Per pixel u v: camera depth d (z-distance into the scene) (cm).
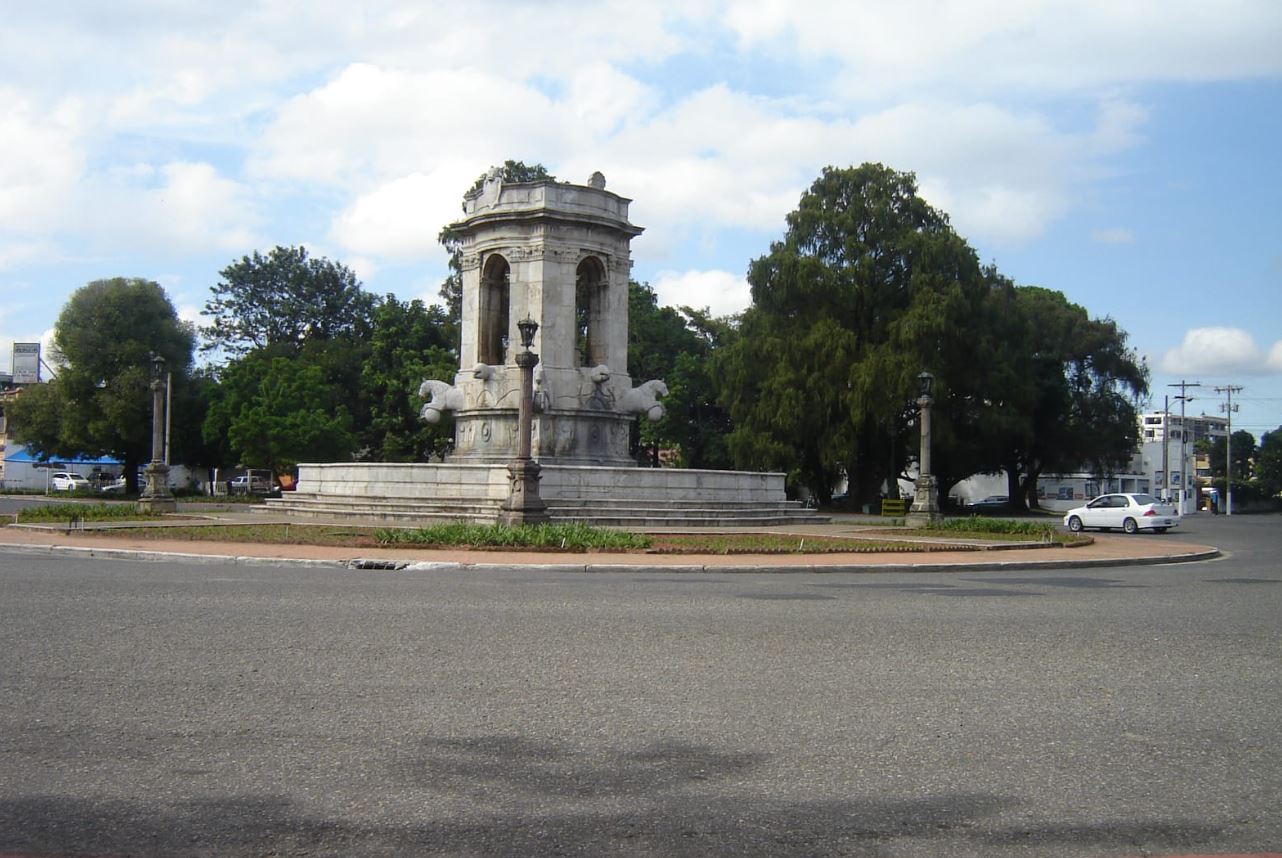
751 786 629
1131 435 7244
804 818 577
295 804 591
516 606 1394
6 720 759
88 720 760
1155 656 1057
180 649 1030
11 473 9212
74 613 1270
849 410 5509
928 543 2764
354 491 3612
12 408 7244
